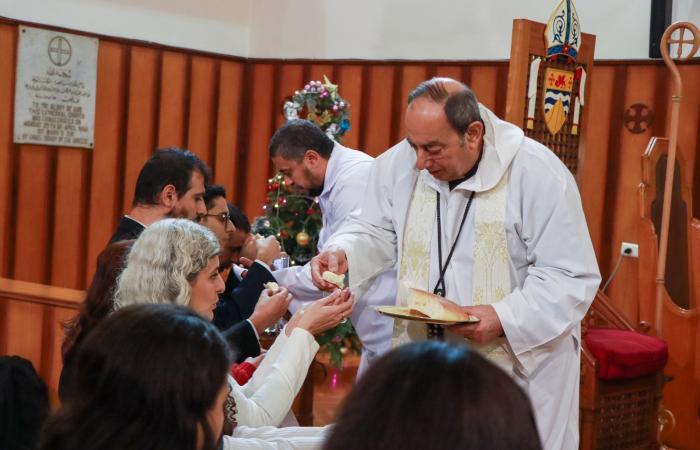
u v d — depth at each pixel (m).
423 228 2.79
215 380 1.30
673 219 4.82
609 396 4.23
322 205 3.99
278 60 7.20
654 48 5.58
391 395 0.85
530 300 2.55
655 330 4.66
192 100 7.01
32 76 6.05
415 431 0.83
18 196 6.07
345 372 6.27
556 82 3.76
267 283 3.04
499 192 2.67
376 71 6.85
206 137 7.13
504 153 2.64
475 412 0.83
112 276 2.13
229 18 7.25
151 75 6.74
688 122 5.55
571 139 3.92
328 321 2.43
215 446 1.33
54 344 3.34
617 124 5.86
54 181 6.26
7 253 6.03
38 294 3.31
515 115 3.57
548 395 2.68
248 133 7.33
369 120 6.89
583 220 2.64
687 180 4.93
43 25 6.06
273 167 7.28
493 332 2.53
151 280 2.05
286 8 7.22
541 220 2.60
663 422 4.54
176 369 1.27
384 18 6.84
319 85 5.35
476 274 2.69
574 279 2.56
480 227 2.69
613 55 5.91
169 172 3.09
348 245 2.84
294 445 1.92
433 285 2.76
